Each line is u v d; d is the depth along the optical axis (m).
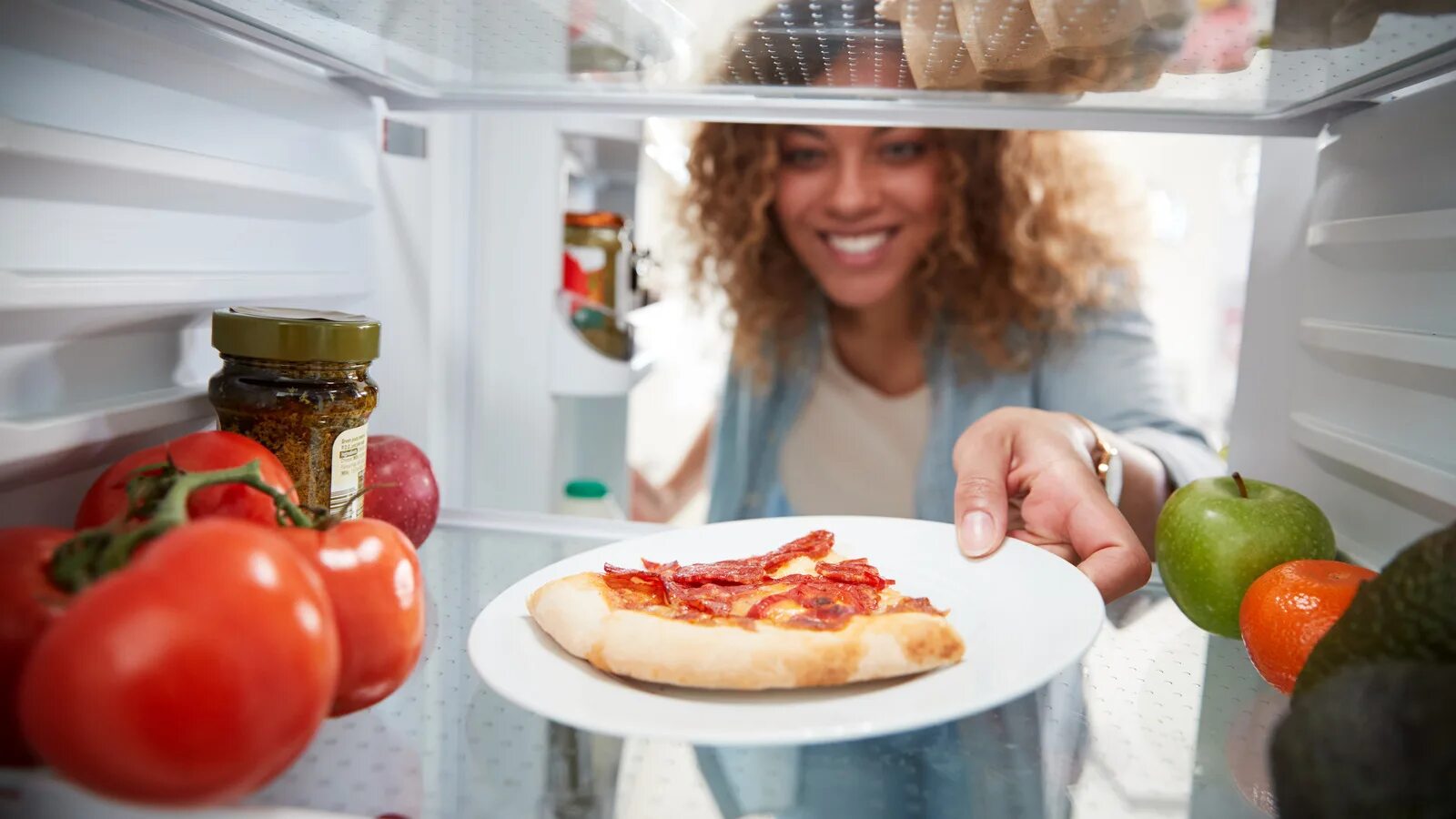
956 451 0.91
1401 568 0.47
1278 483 0.96
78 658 0.37
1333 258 0.88
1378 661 0.45
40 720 0.37
